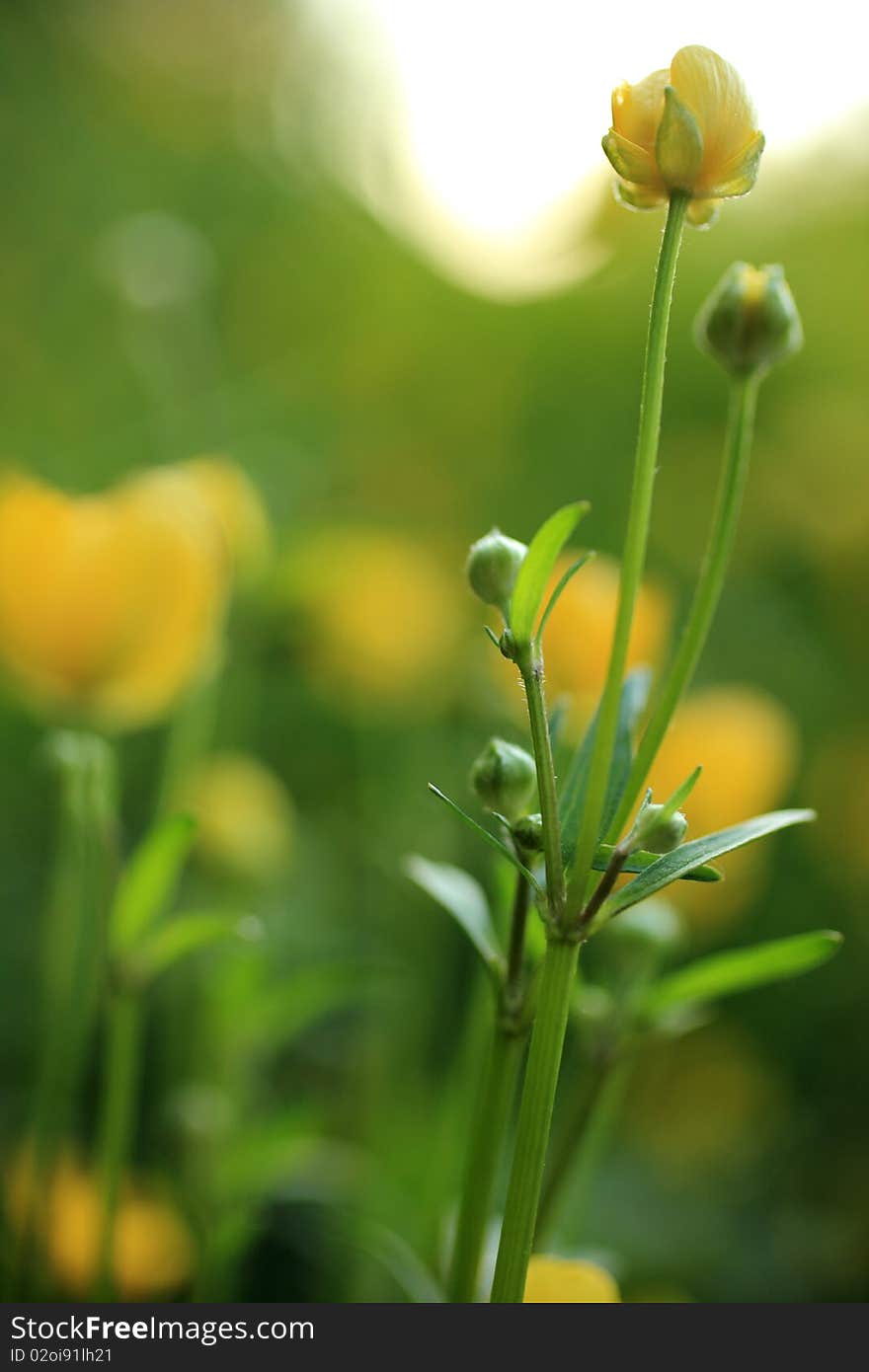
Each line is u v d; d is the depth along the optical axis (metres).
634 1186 0.68
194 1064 0.59
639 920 0.42
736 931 0.83
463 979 0.73
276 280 1.49
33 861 0.79
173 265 0.96
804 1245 0.67
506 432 1.26
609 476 1.20
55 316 1.33
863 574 1.09
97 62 1.76
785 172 1.36
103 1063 0.61
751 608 1.05
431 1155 0.55
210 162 1.64
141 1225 0.50
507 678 0.61
